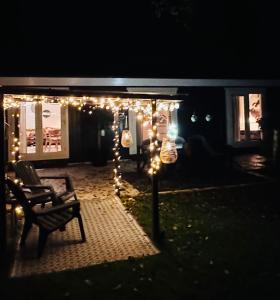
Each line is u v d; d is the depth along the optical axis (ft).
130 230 18.71
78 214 17.35
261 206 23.02
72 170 39.24
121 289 12.36
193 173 35.53
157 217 17.15
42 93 15.19
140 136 45.37
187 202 24.22
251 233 17.88
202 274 13.42
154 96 17.46
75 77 20.35
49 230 15.38
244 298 11.74
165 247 16.24
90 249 16.16
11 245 16.72
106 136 42.39
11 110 34.73
